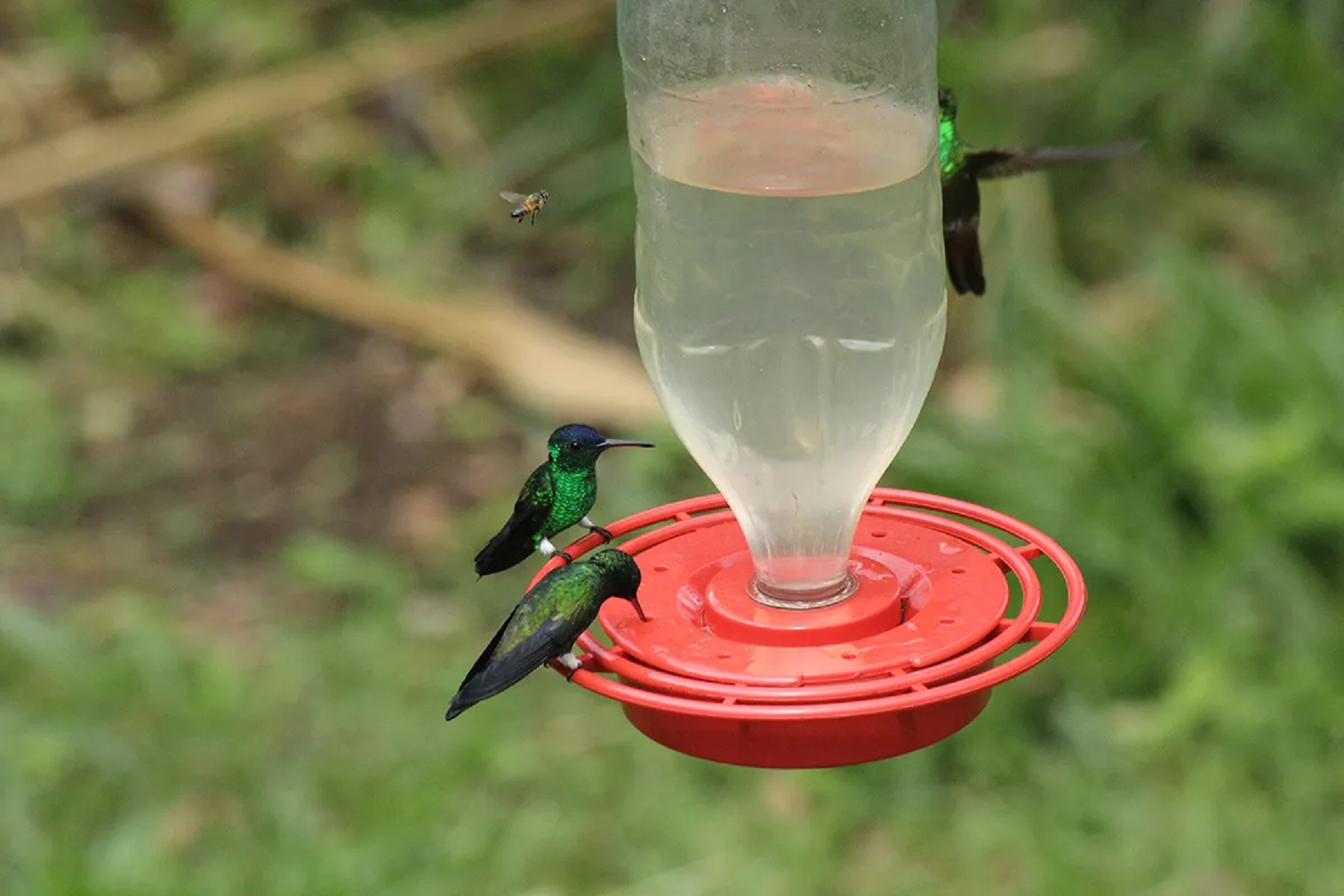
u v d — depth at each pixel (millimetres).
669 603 4910
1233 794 9273
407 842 9156
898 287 4688
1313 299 12922
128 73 16859
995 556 5117
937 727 4574
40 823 9375
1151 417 10758
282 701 10531
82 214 15992
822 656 4477
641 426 13305
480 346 14641
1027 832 9219
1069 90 16016
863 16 4523
